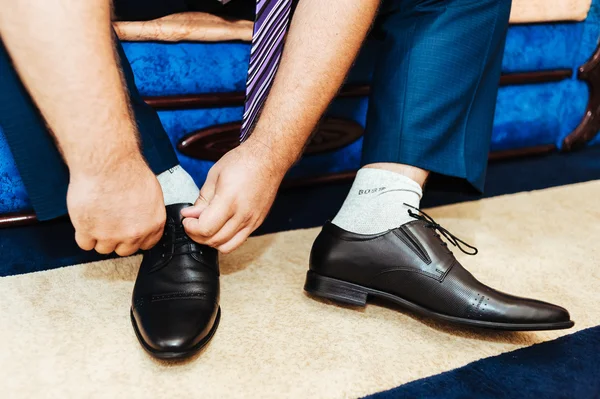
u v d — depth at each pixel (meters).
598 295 0.83
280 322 0.73
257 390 0.60
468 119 0.80
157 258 0.73
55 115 0.53
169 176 0.80
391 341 0.70
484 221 1.11
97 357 0.64
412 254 0.72
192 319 0.65
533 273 0.89
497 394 0.61
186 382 0.61
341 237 0.75
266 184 0.68
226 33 1.00
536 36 1.39
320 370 0.64
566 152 1.61
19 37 0.50
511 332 0.74
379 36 0.84
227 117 1.08
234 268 0.89
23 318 0.71
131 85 0.76
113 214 0.61
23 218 0.97
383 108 0.77
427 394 0.60
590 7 1.45
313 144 1.15
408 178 0.77
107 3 0.54
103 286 0.81
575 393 0.62
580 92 1.55
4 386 0.59
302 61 0.66
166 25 0.95
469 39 0.74
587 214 1.16
